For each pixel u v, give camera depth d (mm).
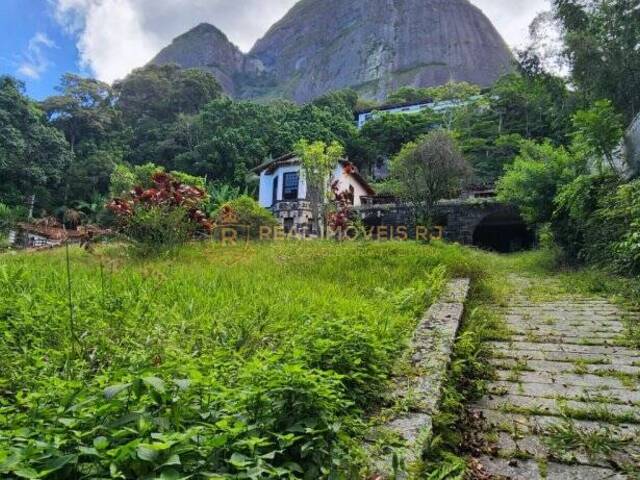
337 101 49312
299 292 4465
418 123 36781
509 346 3941
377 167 38281
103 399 1504
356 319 3434
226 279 4949
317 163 14148
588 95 16766
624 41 15594
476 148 31047
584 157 10328
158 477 1261
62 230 6359
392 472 1711
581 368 3312
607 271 7473
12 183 31641
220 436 1397
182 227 7973
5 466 1113
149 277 4496
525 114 32250
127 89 50969
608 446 2201
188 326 2982
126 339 2643
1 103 32562
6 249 8477
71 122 41875
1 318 2967
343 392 2320
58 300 3283
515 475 2053
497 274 8445
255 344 2846
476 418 2586
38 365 2168
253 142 36250
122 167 28906
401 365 2826
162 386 1434
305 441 1705
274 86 125250
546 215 10562
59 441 1286
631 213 6945
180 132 41969
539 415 2609
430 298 4906
